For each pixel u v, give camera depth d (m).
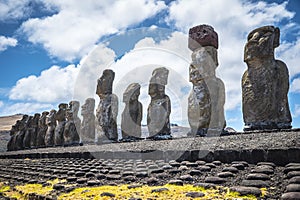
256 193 4.60
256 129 10.44
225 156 7.62
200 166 7.21
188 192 5.06
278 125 10.23
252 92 10.72
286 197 4.19
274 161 6.64
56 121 24.55
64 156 14.72
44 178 8.95
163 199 4.89
